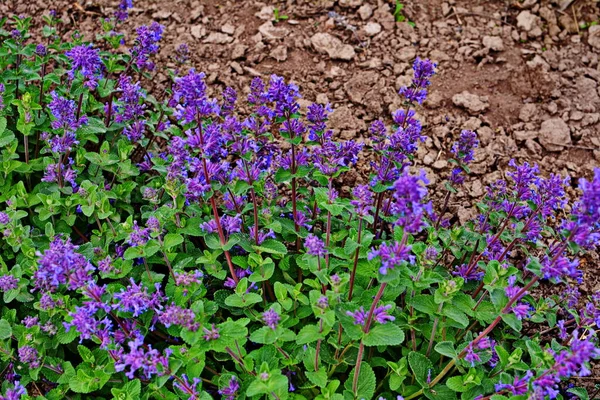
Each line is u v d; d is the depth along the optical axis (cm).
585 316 57
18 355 59
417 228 48
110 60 72
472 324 62
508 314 54
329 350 59
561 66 86
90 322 52
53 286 56
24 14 90
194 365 54
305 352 55
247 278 59
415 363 56
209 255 59
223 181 58
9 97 69
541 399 49
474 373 54
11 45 71
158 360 51
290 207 66
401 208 48
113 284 58
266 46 88
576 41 89
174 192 59
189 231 60
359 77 85
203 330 52
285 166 60
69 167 66
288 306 55
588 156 79
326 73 86
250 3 93
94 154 66
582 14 91
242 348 56
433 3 93
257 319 58
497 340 62
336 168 57
